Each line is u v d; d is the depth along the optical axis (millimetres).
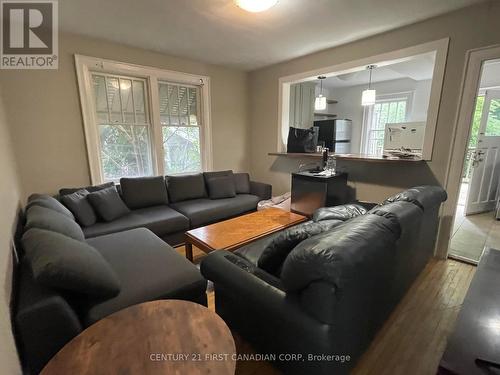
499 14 2188
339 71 3346
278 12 2395
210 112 4270
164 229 2873
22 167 2750
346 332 1167
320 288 1015
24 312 1062
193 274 1680
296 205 3543
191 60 3904
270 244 1539
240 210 3611
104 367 891
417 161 2688
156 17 2494
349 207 2523
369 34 2916
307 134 4016
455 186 2602
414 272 2160
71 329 1171
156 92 3639
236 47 3344
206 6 2283
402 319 1838
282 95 4164
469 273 2447
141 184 3287
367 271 1176
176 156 4078
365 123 6156
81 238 1816
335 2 2219
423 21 2582
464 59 2396
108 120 3367
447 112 2559
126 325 1085
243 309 1479
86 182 3201
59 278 1160
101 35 2941
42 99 2795
